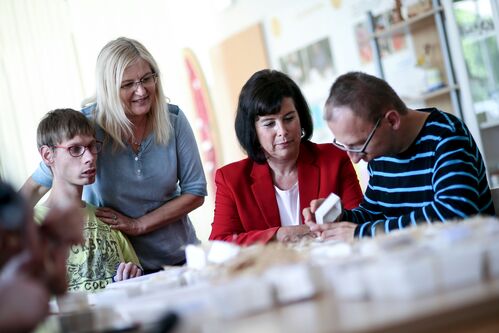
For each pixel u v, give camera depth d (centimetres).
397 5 398
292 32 494
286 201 204
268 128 193
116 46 212
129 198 221
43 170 225
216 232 202
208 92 557
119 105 211
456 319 63
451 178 154
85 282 202
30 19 487
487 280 75
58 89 485
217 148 551
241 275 93
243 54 527
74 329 91
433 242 89
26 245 76
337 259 99
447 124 163
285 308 78
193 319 81
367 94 158
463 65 367
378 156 165
